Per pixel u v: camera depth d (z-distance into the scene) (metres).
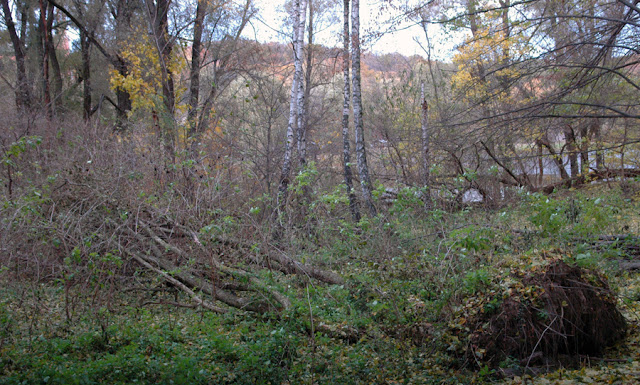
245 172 12.43
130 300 8.16
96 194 8.43
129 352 5.62
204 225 8.80
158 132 13.49
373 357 6.09
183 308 8.23
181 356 5.56
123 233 8.62
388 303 6.52
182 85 17.70
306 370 5.71
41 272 7.30
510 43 10.55
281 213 9.88
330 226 10.64
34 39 21.33
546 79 10.22
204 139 13.95
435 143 11.81
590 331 6.18
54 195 8.28
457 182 12.12
